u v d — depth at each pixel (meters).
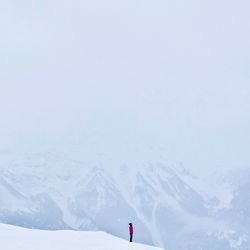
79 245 53.97
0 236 58.19
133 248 53.69
